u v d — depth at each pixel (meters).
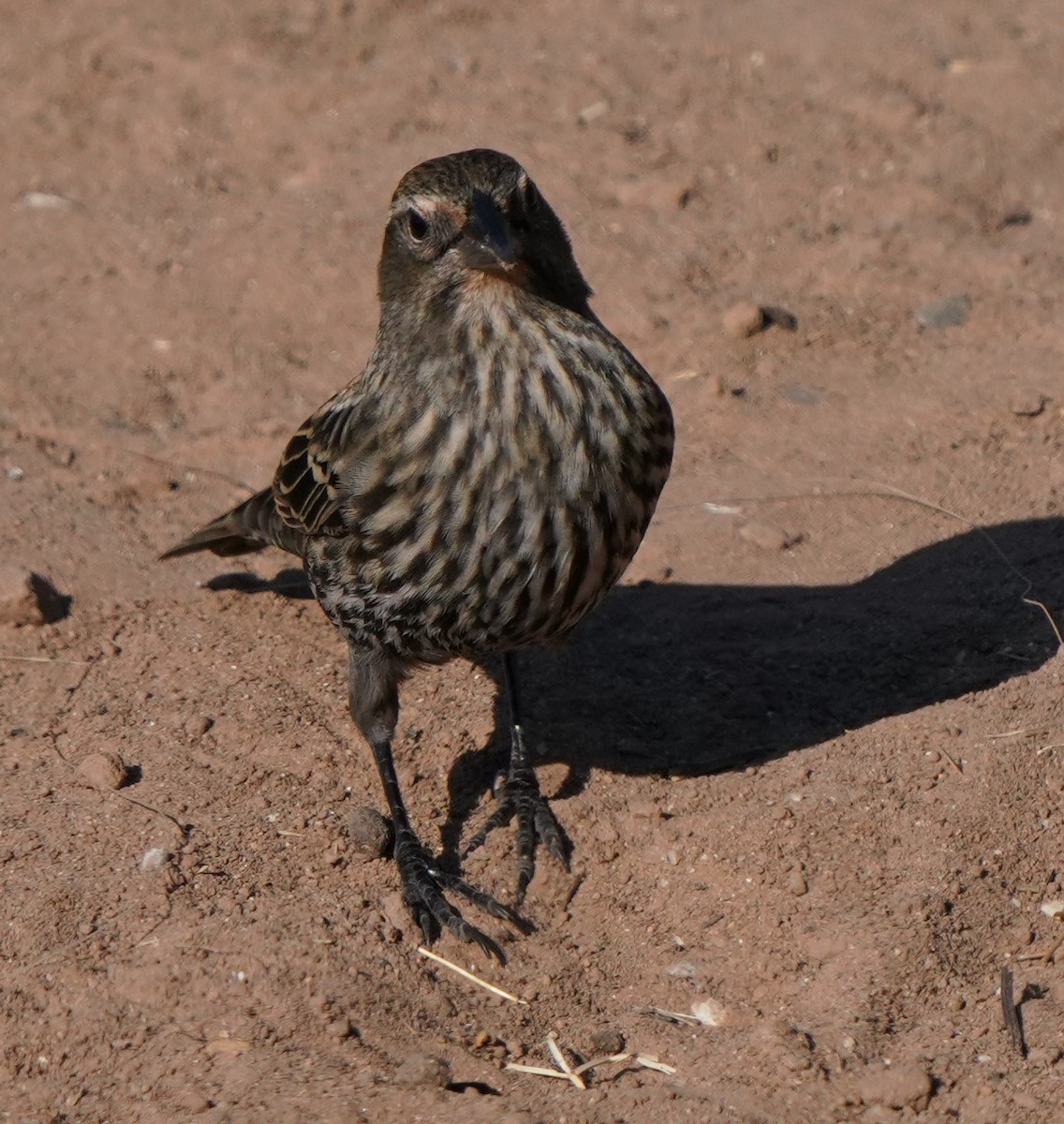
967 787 10.67
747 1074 9.06
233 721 11.71
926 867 10.21
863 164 18.17
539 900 10.39
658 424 10.23
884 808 10.62
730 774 11.11
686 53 20.17
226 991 9.58
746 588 13.05
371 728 10.86
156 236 17.36
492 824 10.85
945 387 15.12
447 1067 9.15
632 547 10.40
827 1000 9.55
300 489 10.97
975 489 13.79
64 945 9.84
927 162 18.11
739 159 18.34
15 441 14.62
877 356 15.59
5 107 19.33
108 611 12.89
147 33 20.59
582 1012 9.70
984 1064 9.02
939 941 9.77
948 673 11.78
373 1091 8.90
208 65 19.97
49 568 13.19
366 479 10.16
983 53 19.92
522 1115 8.70
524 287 9.91
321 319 16.25
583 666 12.21
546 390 9.82
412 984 9.77
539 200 10.17
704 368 15.54
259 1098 8.88
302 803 11.00
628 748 11.42
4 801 11.00
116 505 14.06
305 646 12.54
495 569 10.02
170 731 11.62
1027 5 21.08
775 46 20.23
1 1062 9.30
